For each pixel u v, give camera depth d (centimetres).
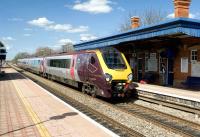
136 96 1678
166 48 1955
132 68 2494
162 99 1434
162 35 1580
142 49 2262
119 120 1105
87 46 2814
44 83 2727
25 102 1387
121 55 1605
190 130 945
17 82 2673
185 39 1827
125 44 2352
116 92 1500
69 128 880
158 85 1931
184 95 1359
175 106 1323
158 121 1068
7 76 3753
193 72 1756
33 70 4606
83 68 1758
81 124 930
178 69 1902
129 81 1532
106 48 1614
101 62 1531
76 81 2012
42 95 1661
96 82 1570
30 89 2016
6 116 1062
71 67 2041
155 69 2159
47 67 3112
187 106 1255
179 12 1759
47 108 1220
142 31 1695
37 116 1056
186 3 1767
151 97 1526
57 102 1383
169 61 2011
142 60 2345
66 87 2281
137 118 1126
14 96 1620
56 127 892
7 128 885
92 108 1354
